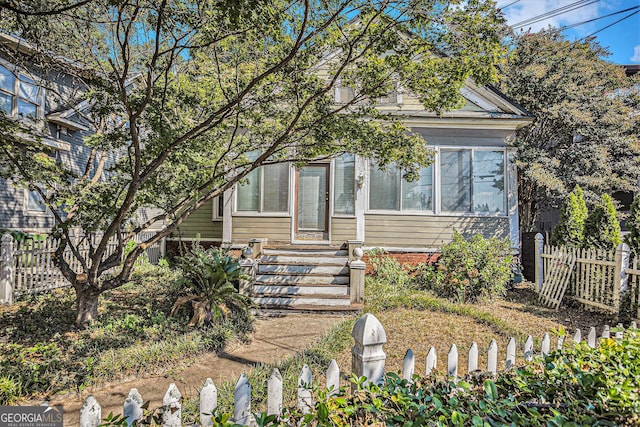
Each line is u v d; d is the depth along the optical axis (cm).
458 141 1032
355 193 1018
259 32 449
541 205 1466
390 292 854
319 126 564
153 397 394
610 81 1381
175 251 1173
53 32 589
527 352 341
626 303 659
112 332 561
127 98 464
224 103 620
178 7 423
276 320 705
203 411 212
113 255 618
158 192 595
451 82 515
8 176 572
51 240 827
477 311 693
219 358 510
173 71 682
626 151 1266
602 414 221
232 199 1032
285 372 412
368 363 270
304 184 1041
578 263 781
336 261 902
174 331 567
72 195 580
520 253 1120
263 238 1016
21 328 575
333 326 627
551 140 1381
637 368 261
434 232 1016
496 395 228
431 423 210
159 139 468
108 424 181
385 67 526
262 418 193
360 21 492
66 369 431
